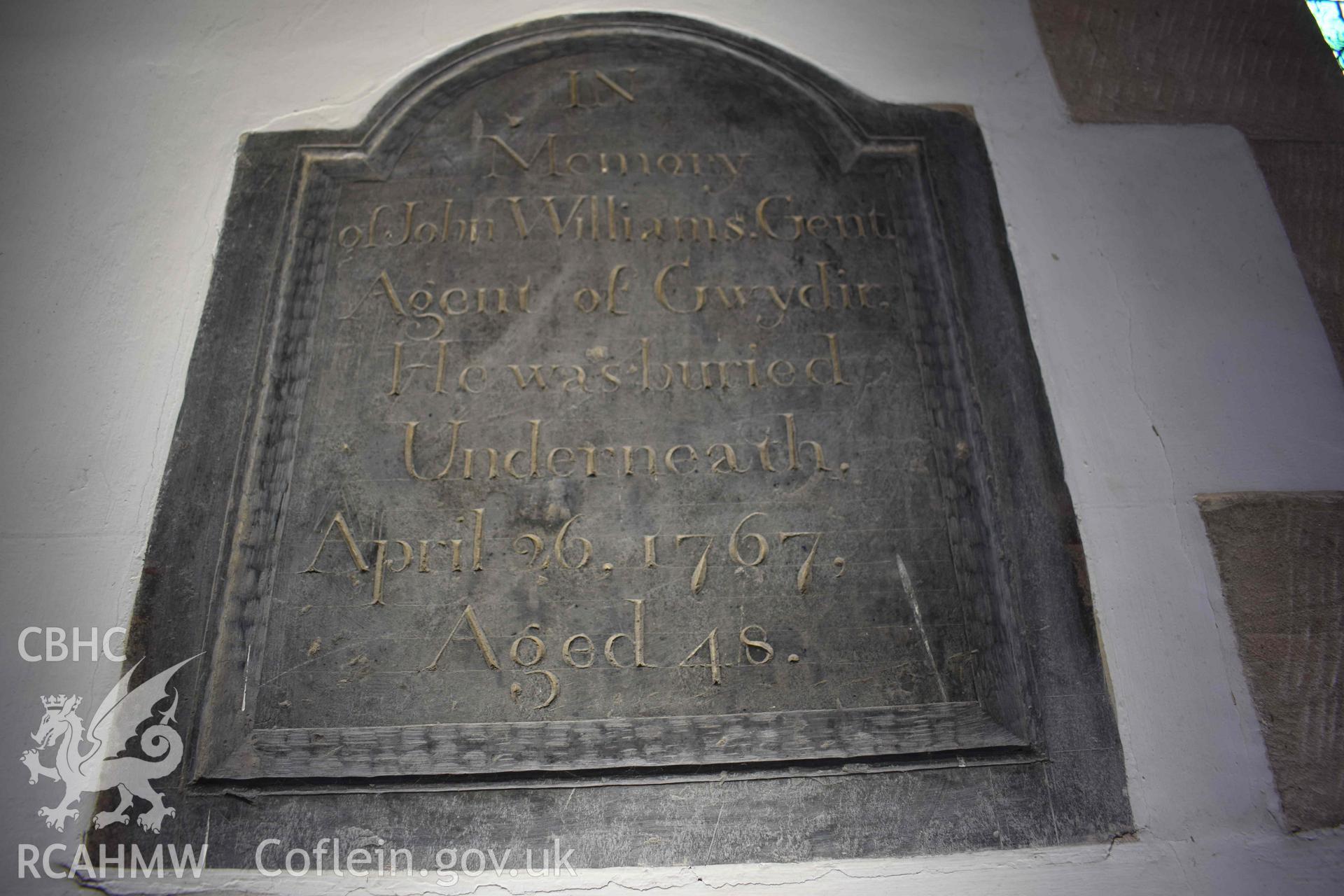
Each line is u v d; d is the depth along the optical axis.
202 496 1.71
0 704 1.54
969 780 1.54
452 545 1.67
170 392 1.82
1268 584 1.73
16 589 1.63
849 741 1.55
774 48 2.23
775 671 1.60
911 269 1.97
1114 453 1.83
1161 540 1.76
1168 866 1.51
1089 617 1.68
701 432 1.79
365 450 1.75
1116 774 1.57
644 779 1.52
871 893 1.46
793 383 1.84
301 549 1.66
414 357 1.84
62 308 1.89
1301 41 2.35
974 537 1.72
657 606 1.64
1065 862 1.50
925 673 1.61
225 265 1.93
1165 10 2.38
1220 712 1.62
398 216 1.99
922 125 2.15
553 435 1.77
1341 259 2.06
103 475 1.74
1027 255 2.01
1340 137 2.21
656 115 2.14
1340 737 1.61
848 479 1.75
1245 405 1.89
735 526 1.71
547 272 1.94
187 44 2.21
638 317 1.89
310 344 1.84
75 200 2.01
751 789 1.52
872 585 1.67
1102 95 2.24
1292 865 1.52
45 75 2.15
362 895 1.44
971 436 1.80
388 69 2.19
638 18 2.26
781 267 1.96
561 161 2.08
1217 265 2.04
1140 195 2.11
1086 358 1.91
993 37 2.31
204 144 2.08
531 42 2.22
